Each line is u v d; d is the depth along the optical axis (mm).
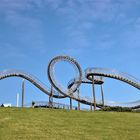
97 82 113312
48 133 53500
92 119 65562
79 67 107125
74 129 56906
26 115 66000
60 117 66062
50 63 106375
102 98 111688
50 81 107375
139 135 54219
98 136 52969
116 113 73625
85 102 109438
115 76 106125
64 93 107938
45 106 109688
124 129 58125
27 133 52750
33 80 113125
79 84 108562
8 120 60750
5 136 50312
